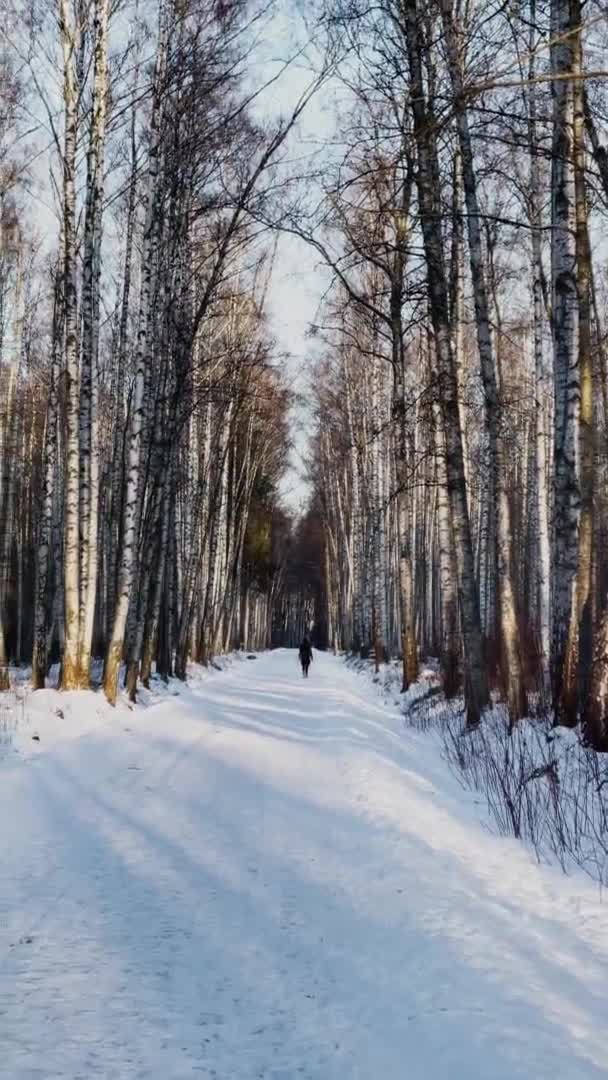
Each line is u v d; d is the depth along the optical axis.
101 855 7.70
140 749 13.95
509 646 13.69
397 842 7.89
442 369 15.10
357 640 49.25
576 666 11.48
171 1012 4.59
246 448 46.75
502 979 4.86
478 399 31.48
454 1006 4.52
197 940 5.64
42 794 10.27
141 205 25.27
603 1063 3.89
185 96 21.19
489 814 9.03
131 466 19.97
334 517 61.91
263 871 7.21
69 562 18.52
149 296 20.30
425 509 42.84
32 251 33.25
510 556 14.18
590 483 11.61
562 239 11.76
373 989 4.82
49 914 6.14
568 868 7.12
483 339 14.97
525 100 12.55
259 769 12.10
